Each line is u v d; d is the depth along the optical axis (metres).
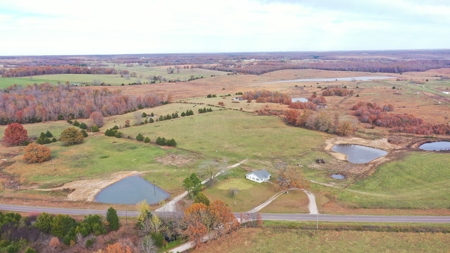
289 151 113.44
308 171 95.88
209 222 60.94
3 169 96.56
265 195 79.81
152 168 97.19
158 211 70.00
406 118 147.12
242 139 126.31
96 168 97.44
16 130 118.31
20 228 61.16
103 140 125.19
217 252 58.06
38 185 85.50
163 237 59.88
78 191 82.06
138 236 61.75
